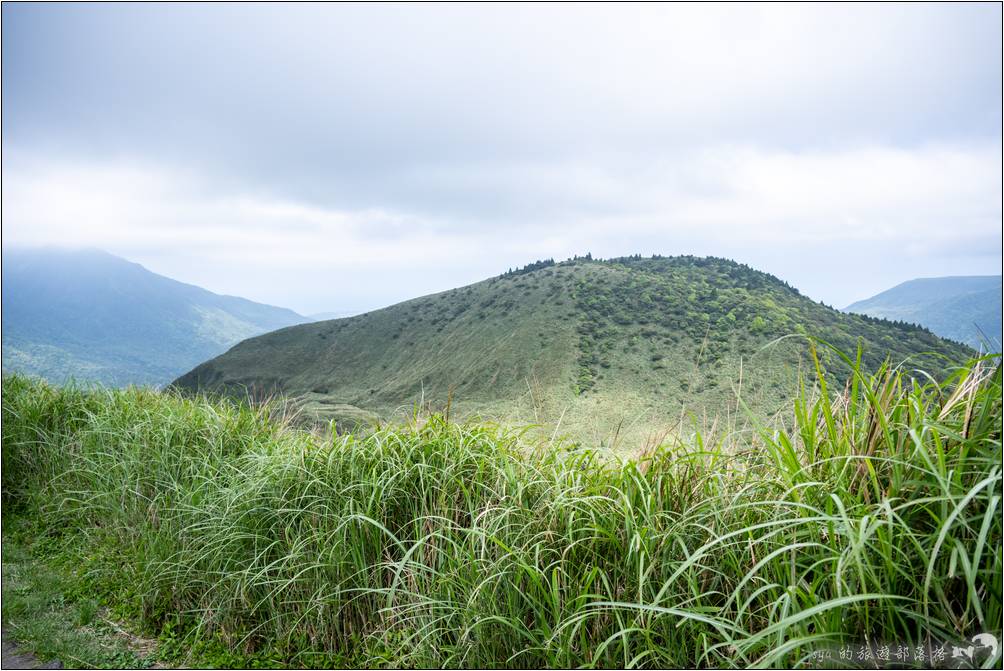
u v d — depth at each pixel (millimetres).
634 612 2299
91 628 3590
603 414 59062
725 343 72688
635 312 89250
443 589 2705
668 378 69125
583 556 2555
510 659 2480
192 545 3709
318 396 95688
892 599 1857
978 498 1844
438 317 115000
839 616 1833
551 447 3010
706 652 1981
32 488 5535
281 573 3289
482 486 3027
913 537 1743
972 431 1927
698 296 91750
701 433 2463
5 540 4875
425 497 3096
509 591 2502
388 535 2986
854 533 1758
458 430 3363
